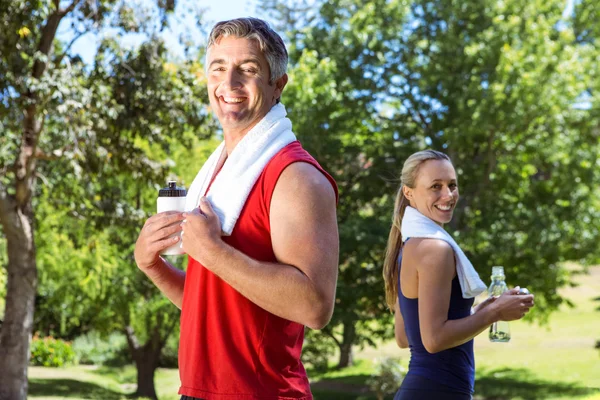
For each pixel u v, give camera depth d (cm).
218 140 1872
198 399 183
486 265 1961
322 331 2039
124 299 2034
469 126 1858
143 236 208
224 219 183
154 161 1338
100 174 1297
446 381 283
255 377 181
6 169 1284
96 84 1169
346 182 2158
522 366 2336
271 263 175
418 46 2095
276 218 179
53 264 1823
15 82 1070
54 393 2117
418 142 2156
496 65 1911
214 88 194
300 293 170
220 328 183
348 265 2022
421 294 283
